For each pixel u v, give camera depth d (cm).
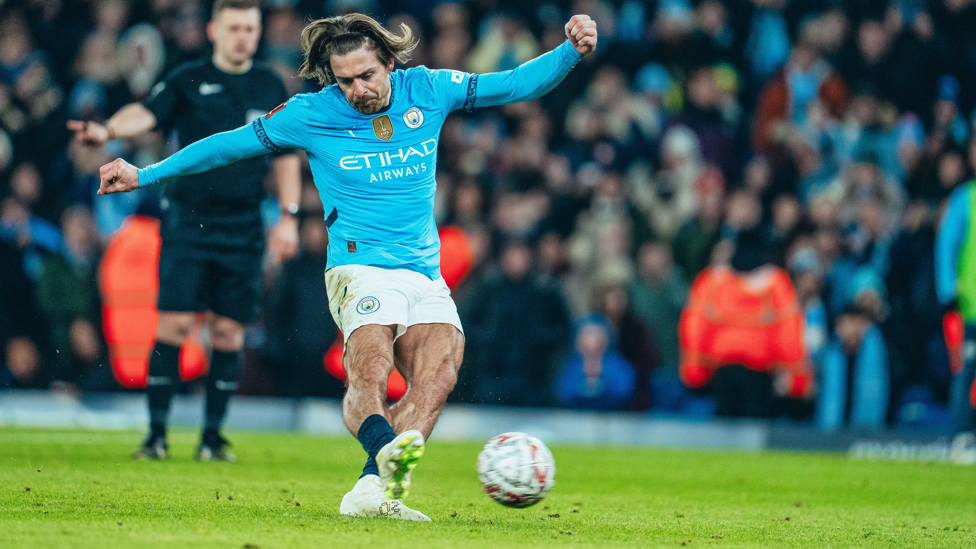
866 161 5078
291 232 2608
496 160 4959
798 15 5722
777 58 5594
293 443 3325
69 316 4162
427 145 1597
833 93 5281
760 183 4847
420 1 5703
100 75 4934
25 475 2028
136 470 2222
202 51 4894
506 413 4147
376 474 1493
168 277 2502
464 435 4106
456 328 1585
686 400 4325
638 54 5500
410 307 1574
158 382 2523
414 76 1605
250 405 4022
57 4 5272
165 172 1560
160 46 4941
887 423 4175
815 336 4206
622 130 5103
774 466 3231
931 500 2386
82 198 4569
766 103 5131
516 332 4175
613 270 4450
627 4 5734
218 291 2550
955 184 4416
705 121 5172
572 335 4369
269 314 4097
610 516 1755
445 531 1374
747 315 4050
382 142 1570
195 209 2500
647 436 4138
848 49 5462
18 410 3816
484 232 4266
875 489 2603
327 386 4094
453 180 4747
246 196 2523
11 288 4209
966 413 3747
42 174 4666
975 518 2020
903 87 5397
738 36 5631
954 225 3706
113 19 5075
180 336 2533
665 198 4731
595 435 4141
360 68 1500
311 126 1559
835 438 4050
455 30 5384
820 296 4281
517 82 1617
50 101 4766
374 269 1559
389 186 1575
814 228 4450
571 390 4159
